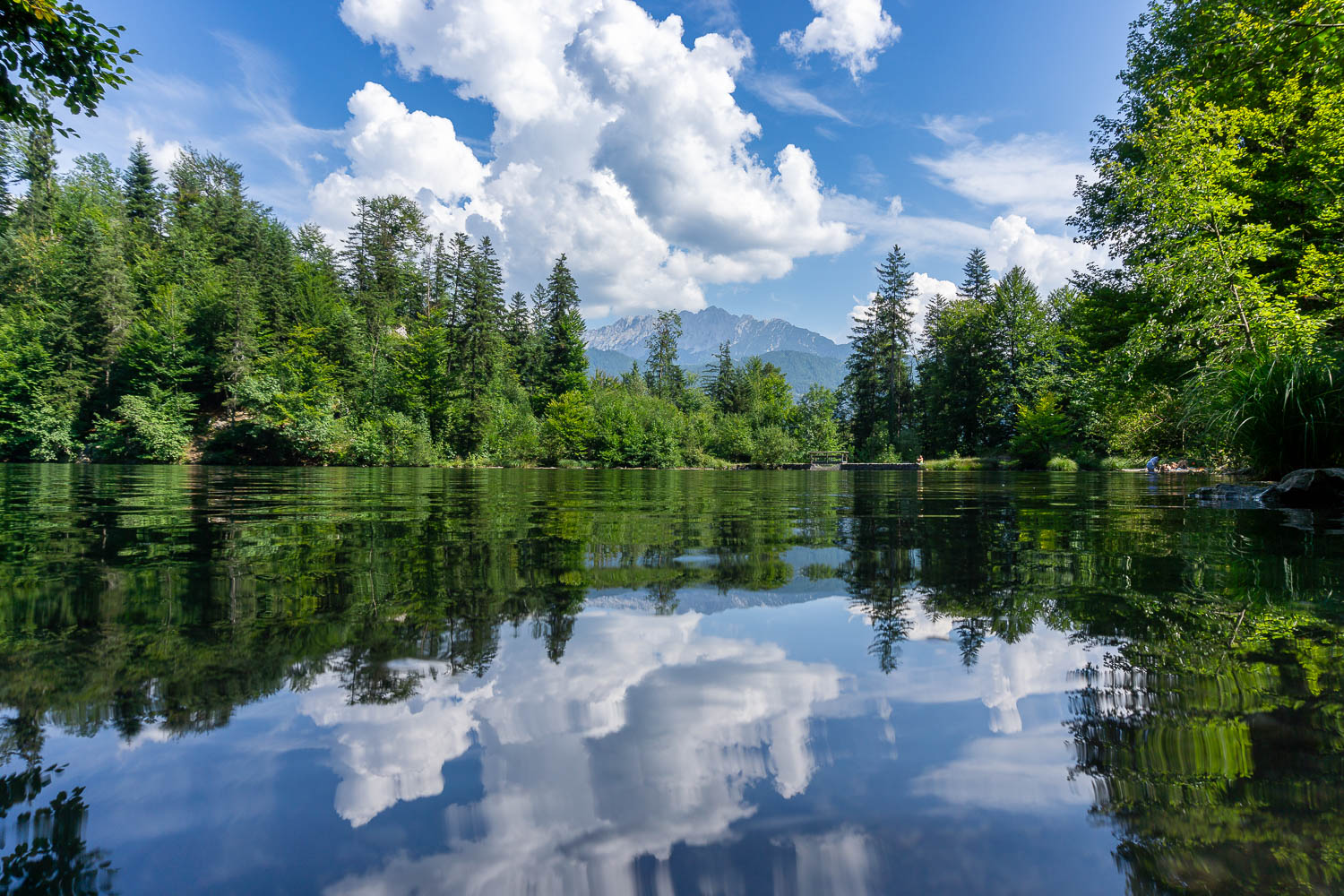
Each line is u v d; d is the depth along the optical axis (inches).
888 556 106.6
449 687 44.5
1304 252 352.2
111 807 28.1
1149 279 336.8
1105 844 25.3
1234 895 21.7
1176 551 110.9
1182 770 31.4
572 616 65.4
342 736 36.1
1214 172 317.4
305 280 1788.9
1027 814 27.5
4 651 52.0
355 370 1533.0
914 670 47.6
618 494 345.1
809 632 59.2
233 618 63.8
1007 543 124.7
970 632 58.9
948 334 1919.3
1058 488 405.4
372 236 2122.3
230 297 1344.7
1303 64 356.2
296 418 1295.5
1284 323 269.9
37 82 202.7
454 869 23.5
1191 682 44.5
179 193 2160.4
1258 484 278.7
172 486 369.7
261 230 2117.4
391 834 26.0
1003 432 1654.8
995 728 36.8
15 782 30.4
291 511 203.2
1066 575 88.0
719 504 259.1
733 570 94.0
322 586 80.4
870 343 2154.3
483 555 109.5
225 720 38.4
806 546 122.3
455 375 1609.3
